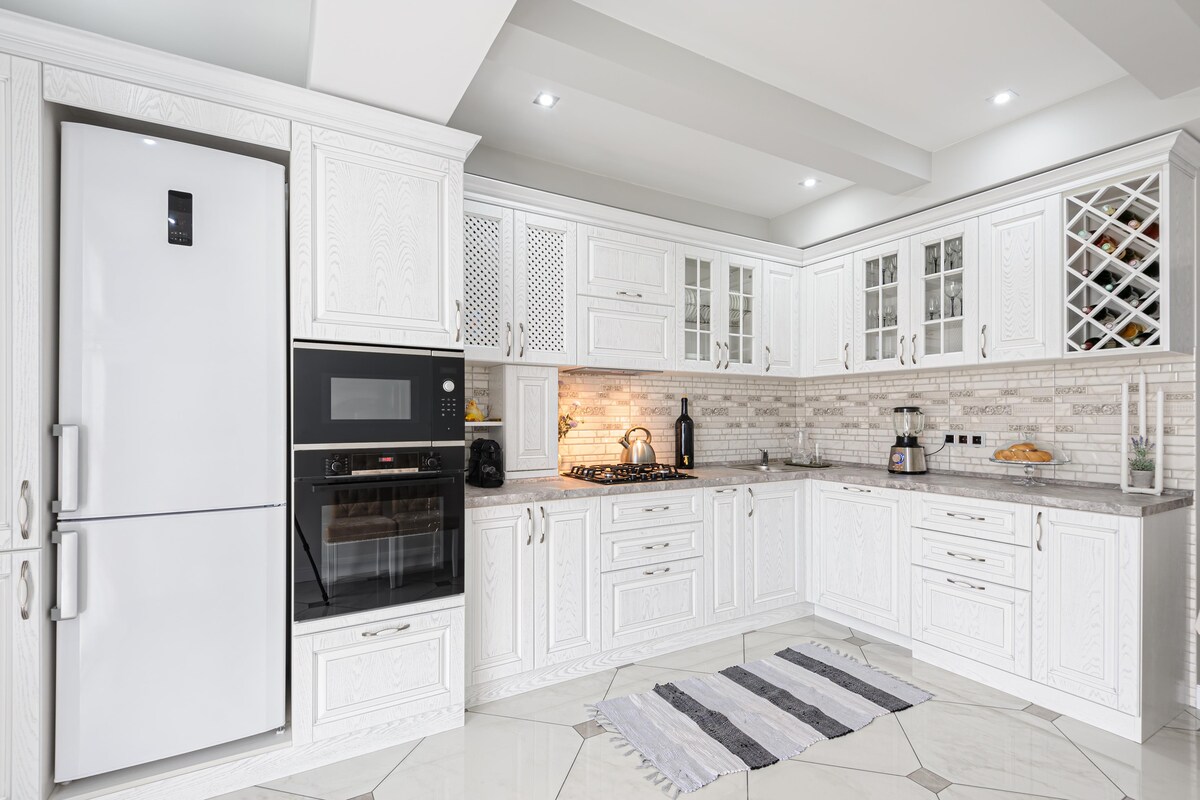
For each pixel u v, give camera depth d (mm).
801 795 1933
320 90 2104
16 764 1687
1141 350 2541
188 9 2211
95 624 1785
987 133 3080
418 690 2289
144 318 1854
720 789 1969
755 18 2207
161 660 1872
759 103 2598
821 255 4070
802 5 2133
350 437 2178
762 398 4508
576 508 2848
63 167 1749
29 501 1704
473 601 2547
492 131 3045
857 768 2080
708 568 3309
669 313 3576
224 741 1963
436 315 2371
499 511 2619
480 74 2521
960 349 3268
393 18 1706
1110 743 2240
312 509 2104
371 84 2070
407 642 2270
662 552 3137
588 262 3291
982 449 3410
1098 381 2928
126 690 1823
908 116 2932
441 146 2379
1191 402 2615
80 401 1770
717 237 3766
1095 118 2670
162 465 1877
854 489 3451
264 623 2041
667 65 2328
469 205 2877
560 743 2256
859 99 2773
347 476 2168
